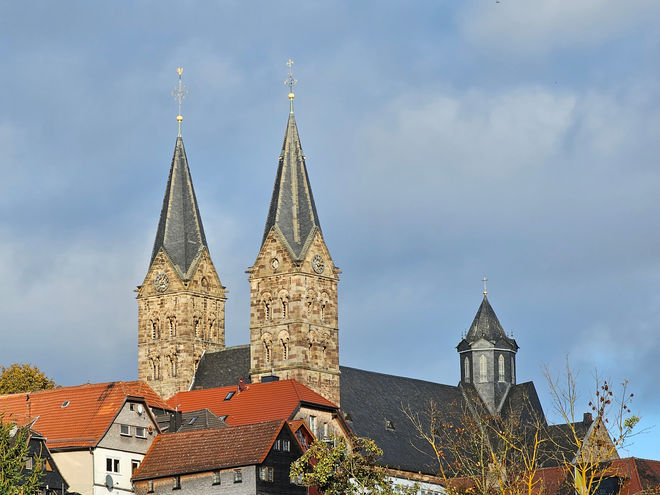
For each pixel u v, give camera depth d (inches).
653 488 4970.5
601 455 4741.6
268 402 7632.9
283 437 6648.6
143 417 6968.5
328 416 7701.8
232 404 7721.5
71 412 6968.5
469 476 5324.8
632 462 6752.0
